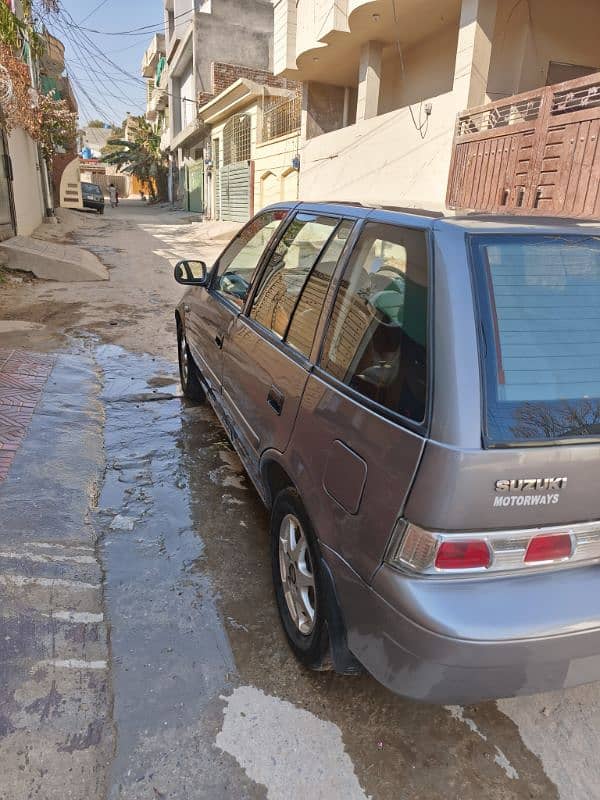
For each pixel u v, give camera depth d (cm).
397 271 199
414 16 1029
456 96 874
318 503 204
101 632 247
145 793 184
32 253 1027
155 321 801
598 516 170
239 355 323
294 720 214
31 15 1130
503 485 156
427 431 161
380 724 215
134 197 6275
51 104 1733
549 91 682
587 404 171
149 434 450
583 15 917
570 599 165
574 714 225
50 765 190
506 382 165
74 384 538
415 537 160
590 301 187
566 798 192
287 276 293
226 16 2736
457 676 162
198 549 312
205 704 218
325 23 1138
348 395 201
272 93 1942
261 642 250
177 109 3588
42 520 318
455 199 879
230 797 185
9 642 236
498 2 858
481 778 197
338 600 193
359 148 1180
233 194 2306
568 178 657
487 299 174
